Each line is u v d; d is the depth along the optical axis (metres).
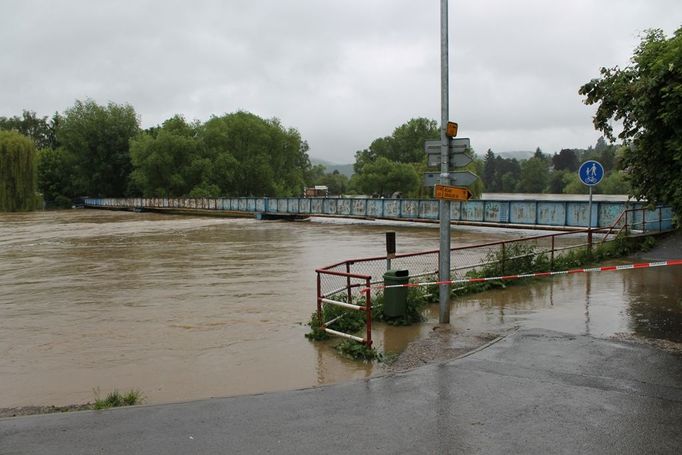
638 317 8.68
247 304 11.70
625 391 5.56
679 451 4.33
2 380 7.13
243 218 51.53
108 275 16.45
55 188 92.12
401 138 123.69
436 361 6.80
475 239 25.41
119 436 4.79
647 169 8.50
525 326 8.32
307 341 8.45
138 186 82.62
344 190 166.62
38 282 15.34
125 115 90.44
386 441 4.60
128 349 8.42
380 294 9.85
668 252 15.11
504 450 4.40
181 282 14.85
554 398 5.42
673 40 8.76
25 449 4.54
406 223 40.28
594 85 10.46
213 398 5.71
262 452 4.45
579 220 24.09
